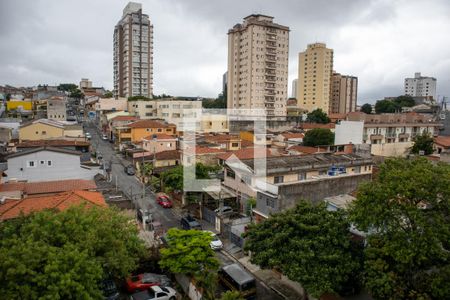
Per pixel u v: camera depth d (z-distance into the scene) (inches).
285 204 933.8
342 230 670.5
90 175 1403.8
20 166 1258.0
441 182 569.0
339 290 645.3
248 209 1213.7
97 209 717.3
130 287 762.8
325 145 2160.4
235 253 997.8
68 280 482.0
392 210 589.6
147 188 1637.6
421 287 554.9
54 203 871.1
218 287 792.3
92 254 591.5
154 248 863.7
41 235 573.6
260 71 3924.7
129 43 4493.1
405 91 6934.1
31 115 3289.9
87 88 5639.8
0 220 760.3
